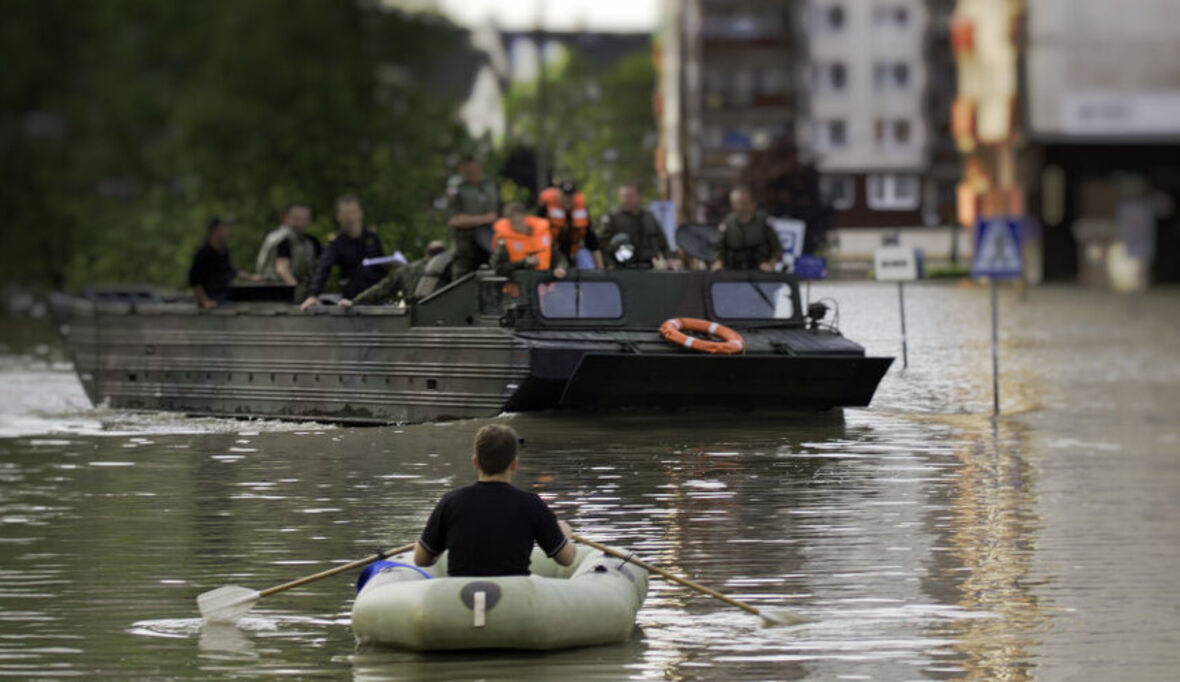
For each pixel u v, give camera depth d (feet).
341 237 145.69
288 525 95.09
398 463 117.91
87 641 70.18
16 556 86.94
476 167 144.66
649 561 84.48
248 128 335.67
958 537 91.40
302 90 329.72
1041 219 487.61
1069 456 124.67
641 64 380.78
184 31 389.19
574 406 133.80
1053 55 484.33
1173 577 81.61
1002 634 70.74
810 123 497.46
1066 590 78.79
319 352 142.00
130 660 67.41
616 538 90.17
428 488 107.45
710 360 133.28
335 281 172.76
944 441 130.72
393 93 314.76
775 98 497.46
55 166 392.88
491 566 68.85
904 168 500.33
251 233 233.35
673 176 217.36
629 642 69.41
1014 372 179.63
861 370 139.44
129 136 396.37
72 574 82.79
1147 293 413.18
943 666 66.03
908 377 166.81
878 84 508.94
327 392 141.28
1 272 368.89
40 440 134.31
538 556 73.41
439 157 249.75
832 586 79.36
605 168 221.05
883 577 81.15
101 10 406.41
